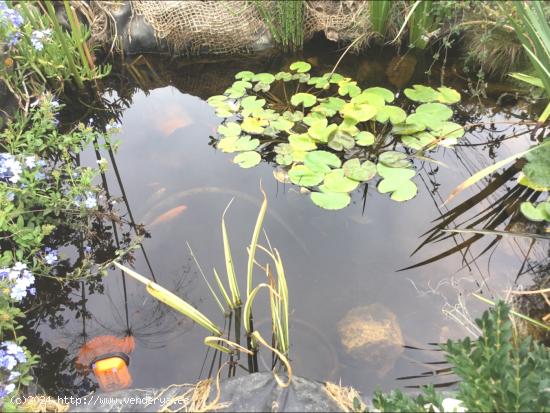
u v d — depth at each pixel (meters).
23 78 2.48
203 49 3.13
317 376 1.68
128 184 2.45
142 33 3.07
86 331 1.83
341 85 2.75
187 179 2.46
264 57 3.18
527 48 2.14
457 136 2.40
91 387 1.66
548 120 2.55
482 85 2.82
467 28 2.91
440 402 1.19
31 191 1.99
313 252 2.12
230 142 2.51
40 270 2.02
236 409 1.33
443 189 2.41
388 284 1.98
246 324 1.71
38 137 2.28
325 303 1.91
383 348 1.74
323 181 2.26
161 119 2.86
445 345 1.20
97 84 2.99
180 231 2.21
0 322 1.61
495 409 1.09
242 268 2.05
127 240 2.18
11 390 1.42
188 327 1.85
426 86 2.94
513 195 2.36
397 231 2.22
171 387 1.47
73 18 2.64
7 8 2.29
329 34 3.06
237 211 2.30
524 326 1.77
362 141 2.43
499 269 2.03
